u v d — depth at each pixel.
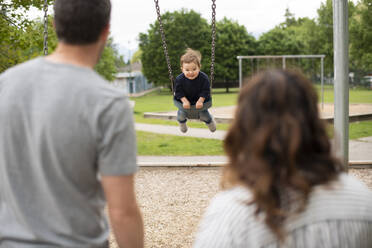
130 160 1.16
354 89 36.81
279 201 0.87
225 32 44.25
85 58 1.25
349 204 0.88
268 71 0.99
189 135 10.28
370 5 33.94
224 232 0.89
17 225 1.17
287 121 0.88
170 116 13.45
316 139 0.92
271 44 46.09
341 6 3.22
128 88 52.50
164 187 5.27
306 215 0.86
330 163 0.93
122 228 1.20
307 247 0.84
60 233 1.16
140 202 4.63
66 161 1.12
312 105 0.94
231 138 0.98
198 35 42.94
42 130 1.12
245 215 0.88
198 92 4.98
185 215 4.13
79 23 1.21
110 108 1.13
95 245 1.22
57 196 1.15
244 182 0.93
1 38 8.09
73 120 1.11
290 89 0.91
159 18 5.07
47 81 1.16
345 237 0.84
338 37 3.27
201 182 5.46
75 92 1.13
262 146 0.89
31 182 1.16
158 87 58.38
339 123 3.35
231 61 43.38
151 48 43.59
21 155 1.16
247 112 0.93
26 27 8.05
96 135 1.12
